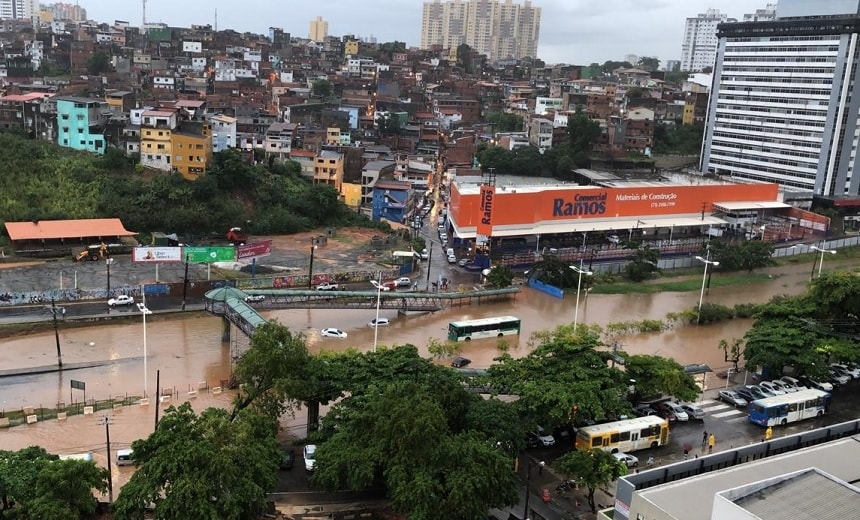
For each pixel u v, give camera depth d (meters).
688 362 100.06
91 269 125.69
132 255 126.62
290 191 174.50
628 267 142.88
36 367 87.88
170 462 51.91
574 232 160.88
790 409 81.19
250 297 101.06
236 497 51.59
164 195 154.75
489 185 148.88
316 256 142.88
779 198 194.88
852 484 51.62
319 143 197.88
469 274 139.50
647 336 111.19
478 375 78.56
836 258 168.50
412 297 113.56
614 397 71.44
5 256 127.81
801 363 86.00
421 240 154.75
